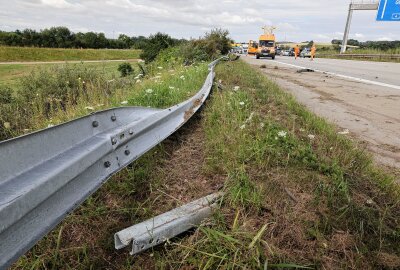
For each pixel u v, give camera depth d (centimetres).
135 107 256
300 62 2691
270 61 2748
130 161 227
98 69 944
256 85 740
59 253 177
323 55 4716
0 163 125
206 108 466
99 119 204
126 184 239
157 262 170
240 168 254
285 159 284
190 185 249
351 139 400
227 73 996
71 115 436
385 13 2823
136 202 225
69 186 159
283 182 247
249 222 198
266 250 174
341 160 298
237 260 165
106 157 200
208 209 202
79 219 204
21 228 125
